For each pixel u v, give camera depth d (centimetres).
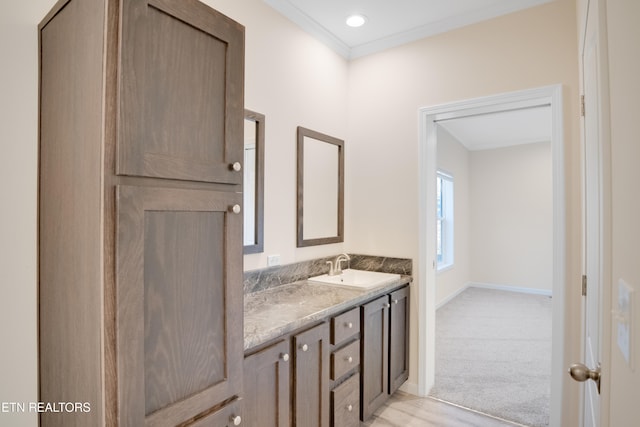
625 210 61
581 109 174
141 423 94
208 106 112
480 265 630
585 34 134
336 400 185
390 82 278
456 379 283
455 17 246
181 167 103
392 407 243
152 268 97
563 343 208
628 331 58
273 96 225
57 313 109
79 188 97
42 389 120
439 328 409
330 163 276
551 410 213
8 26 119
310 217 257
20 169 120
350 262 294
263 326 150
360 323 208
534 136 553
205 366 111
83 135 96
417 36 264
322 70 269
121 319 90
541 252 576
